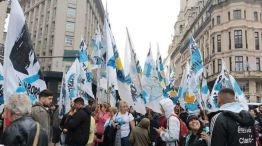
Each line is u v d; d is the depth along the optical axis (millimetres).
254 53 51031
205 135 5223
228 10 52688
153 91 9336
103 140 9195
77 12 52094
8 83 4848
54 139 11562
